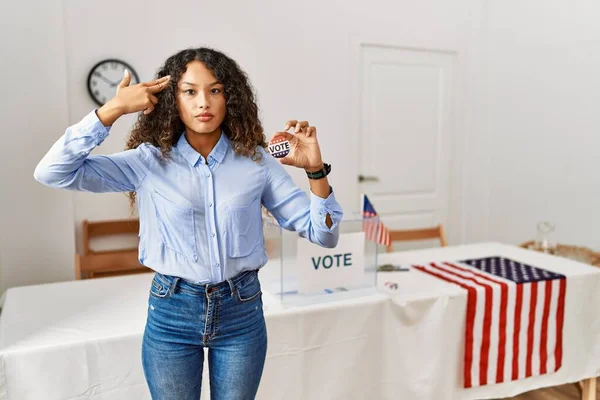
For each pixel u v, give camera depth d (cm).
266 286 204
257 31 355
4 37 281
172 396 119
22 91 288
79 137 102
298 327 184
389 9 395
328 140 387
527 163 397
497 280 221
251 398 124
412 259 259
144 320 175
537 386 228
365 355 197
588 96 347
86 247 318
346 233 200
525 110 398
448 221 446
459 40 425
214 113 112
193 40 339
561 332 229
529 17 390
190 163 115
